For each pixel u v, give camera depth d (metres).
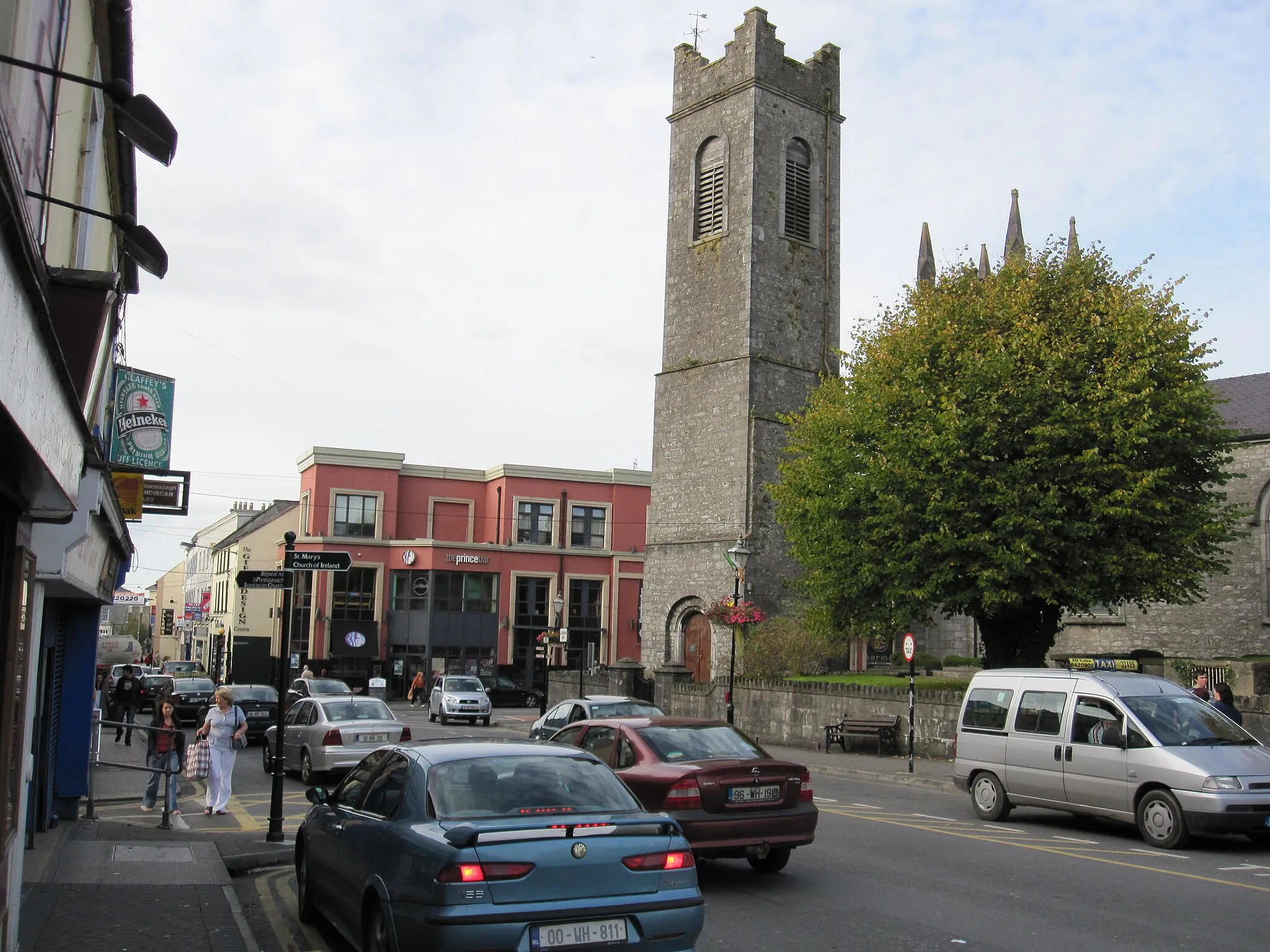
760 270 42.69
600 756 11.96
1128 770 14.02
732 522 41.53
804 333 43.78
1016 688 16.14
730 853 11.20
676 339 44.94
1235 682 26.16
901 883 11.02
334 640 54.88
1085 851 13.17
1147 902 10.20
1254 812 12.98
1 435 4.53
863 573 25.52
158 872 10.97
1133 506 23.16
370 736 20.59
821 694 28.58
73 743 14.73
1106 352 24.42
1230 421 35.91
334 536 56.44
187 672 48.69
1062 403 23.58
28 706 7.28
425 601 56.25
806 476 28.14
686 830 10.54
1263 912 9.84
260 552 61.94
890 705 26.47
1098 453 23.31
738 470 41.62
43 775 13.31
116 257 16.36
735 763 11.03
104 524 11.51
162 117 5.60
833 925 9.26
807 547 28.50
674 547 43.56
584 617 59.75
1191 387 23.98
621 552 60.94
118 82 5.39
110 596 14.68
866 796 19.36
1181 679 26.95
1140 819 13.83
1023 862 12.27
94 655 14.95
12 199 3.77
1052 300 25.70
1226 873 11.77
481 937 6.27
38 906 9.33
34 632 8.77
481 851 6.45
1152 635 36.81
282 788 13.41
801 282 43.94
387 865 7.09
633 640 60.75
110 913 9.16
